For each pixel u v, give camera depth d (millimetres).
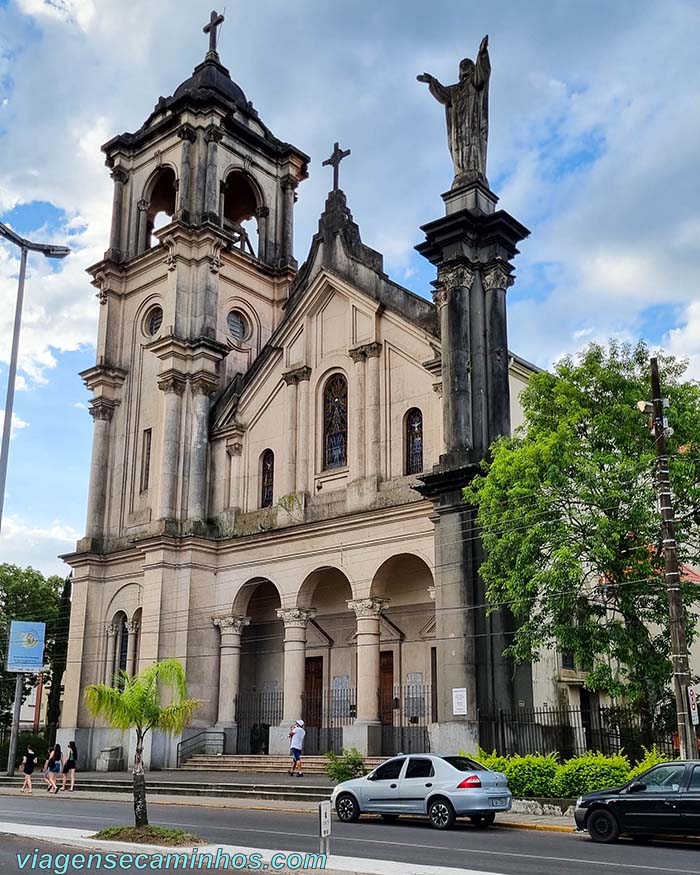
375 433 35125
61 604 56875
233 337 44844
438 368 33625
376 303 36156
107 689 18578
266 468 39688
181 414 41344
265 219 48125
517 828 20938
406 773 21312
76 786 33688
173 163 46156
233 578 38688
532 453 24719
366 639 33219
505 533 25234
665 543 22266
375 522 34031
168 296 43656
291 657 35719
